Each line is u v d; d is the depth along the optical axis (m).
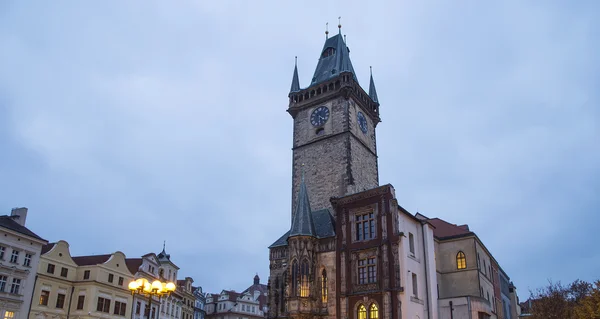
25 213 77.44
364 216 61.16
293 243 62.28
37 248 72.38
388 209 58.94
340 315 57.94
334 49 88.31
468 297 59.66
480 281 71.06
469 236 72.69
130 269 91.12
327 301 59.97
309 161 76.88
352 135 75.75
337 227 62.59
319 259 62.69
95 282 77.50
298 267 60.75
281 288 65.00
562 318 78.12
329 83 79.81
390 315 54.03
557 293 84.56
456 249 73.31
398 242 56.56
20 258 69.25
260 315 149.62
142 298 90.25
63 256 77.38
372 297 56.19
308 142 78.31
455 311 60.00
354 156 75.00
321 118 78.56
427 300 59.91
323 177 74.12
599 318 60.94
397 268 55.59
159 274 100.12
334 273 60.75
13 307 66.75
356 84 80.38
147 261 94.31
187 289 119.88
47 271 73.88
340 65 81.38
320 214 69.31
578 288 91.81
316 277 61.59
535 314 84.06
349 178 71.62
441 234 77.00
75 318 75.56
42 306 71.75
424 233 63.66
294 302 58.97
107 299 80.12
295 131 81.19
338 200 63.81
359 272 59.00
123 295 84.19
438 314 60.91
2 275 66.12
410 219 62.34
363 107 82.12
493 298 80.19
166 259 104.94
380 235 58.38
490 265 83.31
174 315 108.31
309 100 81.19
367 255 58.62
